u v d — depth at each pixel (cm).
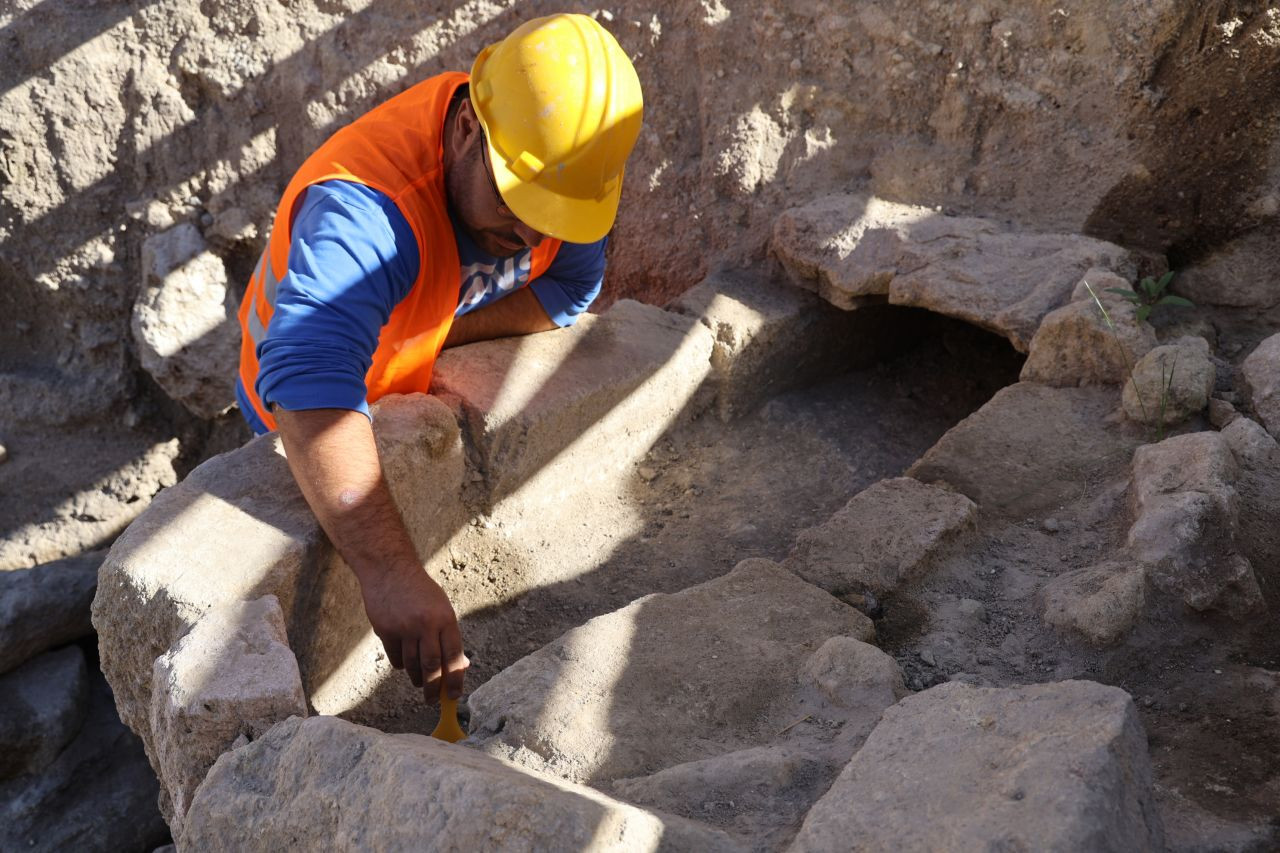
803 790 177
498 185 236
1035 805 142
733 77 381
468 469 278
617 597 280
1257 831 168
